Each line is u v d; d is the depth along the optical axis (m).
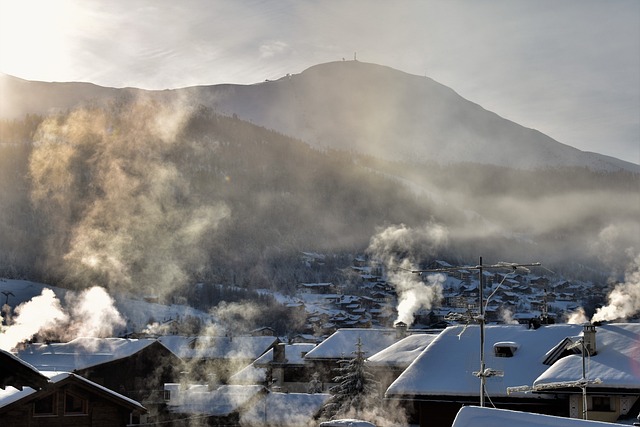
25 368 16.64
